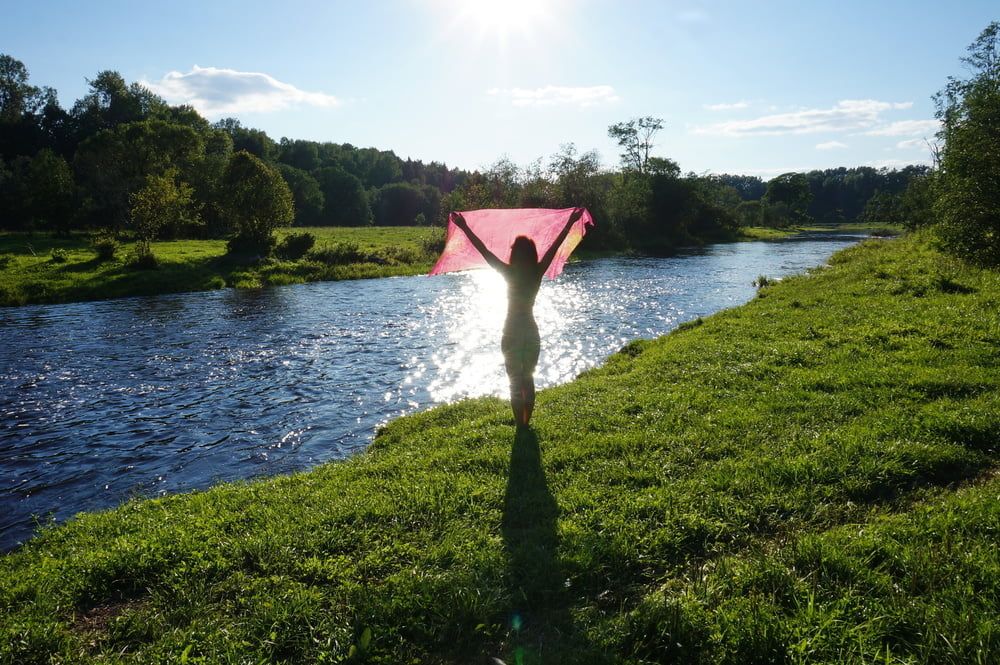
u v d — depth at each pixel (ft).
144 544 17.01
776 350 36.45
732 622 11.87
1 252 138.21
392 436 29.89
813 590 12.69
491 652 12.01
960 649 10.57
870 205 511.81
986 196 63.52
